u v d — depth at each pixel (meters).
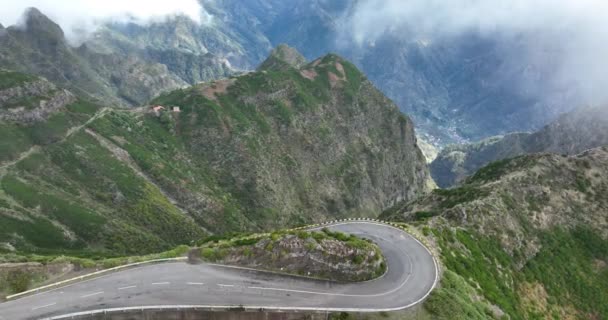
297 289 57.91
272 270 61.34
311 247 62.25
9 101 167.00
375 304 56.34
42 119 169.12
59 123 171.12
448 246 82.19
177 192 166.38
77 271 61.41
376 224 86.88
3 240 113.44
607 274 104.44
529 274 92.94
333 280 60.62
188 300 54.69
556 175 125.38
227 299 54.91
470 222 95.88
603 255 108.25
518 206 110.31
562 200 118.19
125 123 185.38
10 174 138.88
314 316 53.09
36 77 181.50
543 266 97.81
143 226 143.50
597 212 117.81
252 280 59.12
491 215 99.69
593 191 123.62
